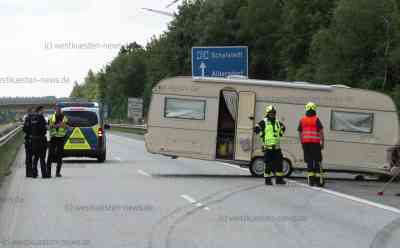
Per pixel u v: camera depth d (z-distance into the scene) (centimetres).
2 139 4447
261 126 2988
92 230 1709
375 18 6594
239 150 3459
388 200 2450
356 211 2130
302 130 2961
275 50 11575
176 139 3475
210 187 2805
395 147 3144
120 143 7712
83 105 4281
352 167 3481
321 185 2945
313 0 10662
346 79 6812
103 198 2367
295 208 2173
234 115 3475
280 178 2977
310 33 10419
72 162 4428
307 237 1644
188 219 1906
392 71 6688
